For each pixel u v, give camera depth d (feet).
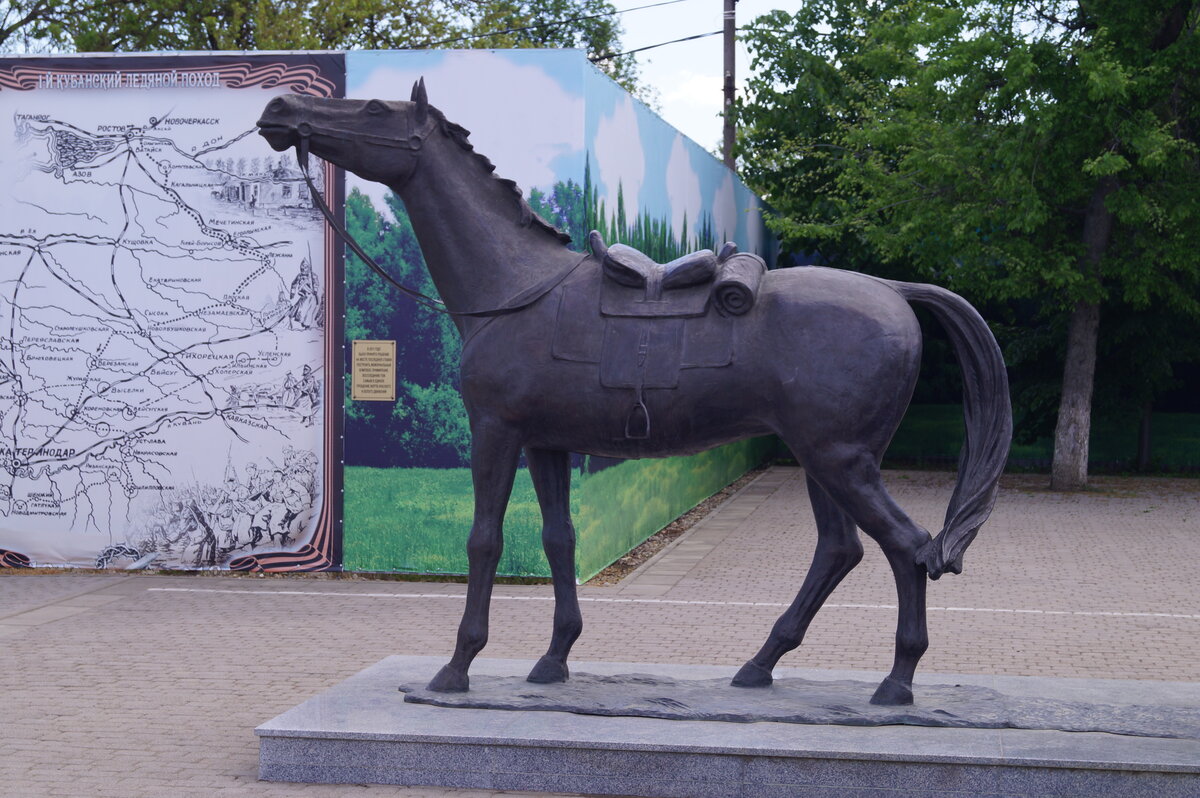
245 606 31.19
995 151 51.83
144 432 36.01
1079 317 57.16
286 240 35.29
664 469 45.55
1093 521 47.01
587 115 33.99
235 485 35.78
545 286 18.47
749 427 17.88
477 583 18.72
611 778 16.53
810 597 18.98
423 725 17.30
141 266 35.78
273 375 35.53
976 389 17.63
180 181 35.53
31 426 36.32
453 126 18.94
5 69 35.88
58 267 36.04
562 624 19.48
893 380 17.11
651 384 17.65
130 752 18.76
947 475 63.87
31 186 36.01
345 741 17.11
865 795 16.01
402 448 35.14
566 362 18.02
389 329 35.04
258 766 17.95
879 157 58.90
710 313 17.89
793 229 58.95
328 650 26.07
